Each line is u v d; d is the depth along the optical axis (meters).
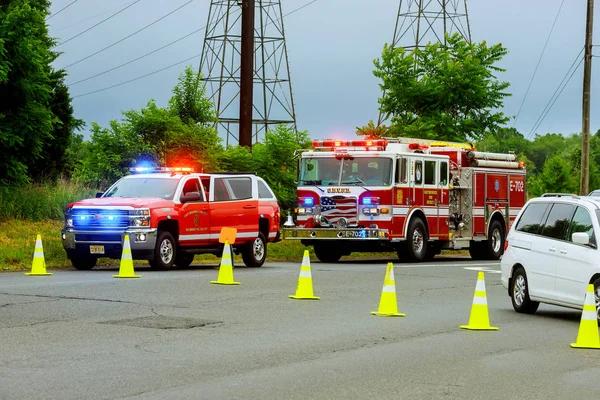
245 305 19.70
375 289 23.64
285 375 12.35
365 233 34.06
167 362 13.04
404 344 15.21
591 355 14.64
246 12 41.16
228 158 41.91
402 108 53.66
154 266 27.89
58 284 22.69
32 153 38.53
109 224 27.23
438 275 28.81
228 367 12.80
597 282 17.75
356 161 34.69
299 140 46.34
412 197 35.28
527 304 19.92
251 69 41.28
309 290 21.23
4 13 37.84
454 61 53.53
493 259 39.53
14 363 12.71
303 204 35.03
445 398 11.20
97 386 11.34
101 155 40.81
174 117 41.81
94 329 15.80
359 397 11.12
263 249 31.55
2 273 26.23
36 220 36.22
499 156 39.94
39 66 37.91
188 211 28.69
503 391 11.70
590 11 51.91
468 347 15.10
